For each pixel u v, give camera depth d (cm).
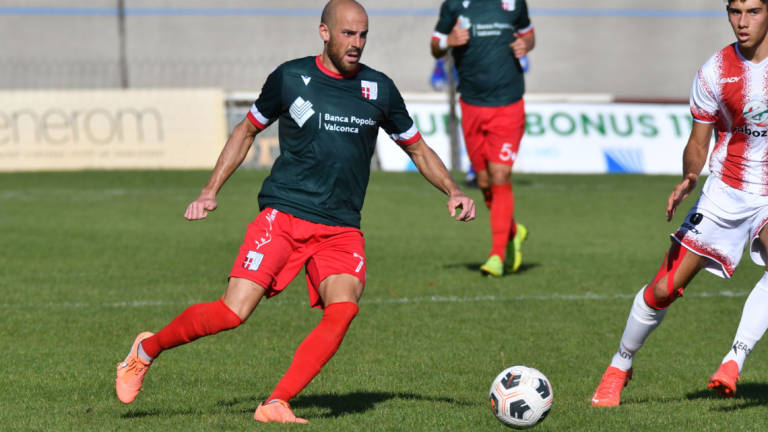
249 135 1620
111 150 6462
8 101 6359
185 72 10062
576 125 6575
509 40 3200
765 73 1616
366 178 1630
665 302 1703
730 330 2480
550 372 2038
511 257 3297
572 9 11212
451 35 3172
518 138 3225
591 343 2317
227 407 1705
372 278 3189
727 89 1645
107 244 3853
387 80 1622
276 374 1984
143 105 6500
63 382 1900
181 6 11031
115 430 1529
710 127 1706
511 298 2866
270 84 1595
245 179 6075
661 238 4134
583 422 1611
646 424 1596
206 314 1524
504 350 2234
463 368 2058
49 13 10844
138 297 2831
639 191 5659
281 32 10731
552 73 10256
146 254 3625
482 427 1566
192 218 1553
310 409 1695
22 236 4016
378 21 10731
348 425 1554
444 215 4819
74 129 6425
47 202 5053
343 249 1584
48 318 2536
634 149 6550
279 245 1566
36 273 3212
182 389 1848
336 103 1579
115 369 2012
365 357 2153
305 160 1588
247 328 2450
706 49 10681
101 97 6462
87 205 4966
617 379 1766
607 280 3180
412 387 1891
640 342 1742
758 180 1673
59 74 9819
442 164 1666
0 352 2162
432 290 2992
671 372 2048
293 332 2408
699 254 1686
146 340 1580
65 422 1591
